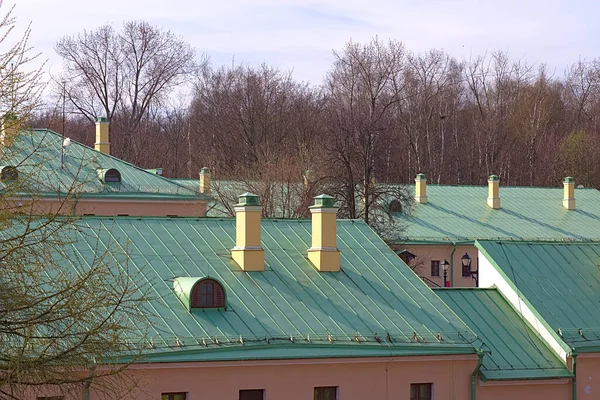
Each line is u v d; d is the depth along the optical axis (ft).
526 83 432.66
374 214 229.25
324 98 355.15
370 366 104.63
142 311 91.09
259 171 232.94
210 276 108.88
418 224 261.65
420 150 391.65
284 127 332.39
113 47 327.47
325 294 111.65
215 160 298.35
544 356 119.03
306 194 214.07
